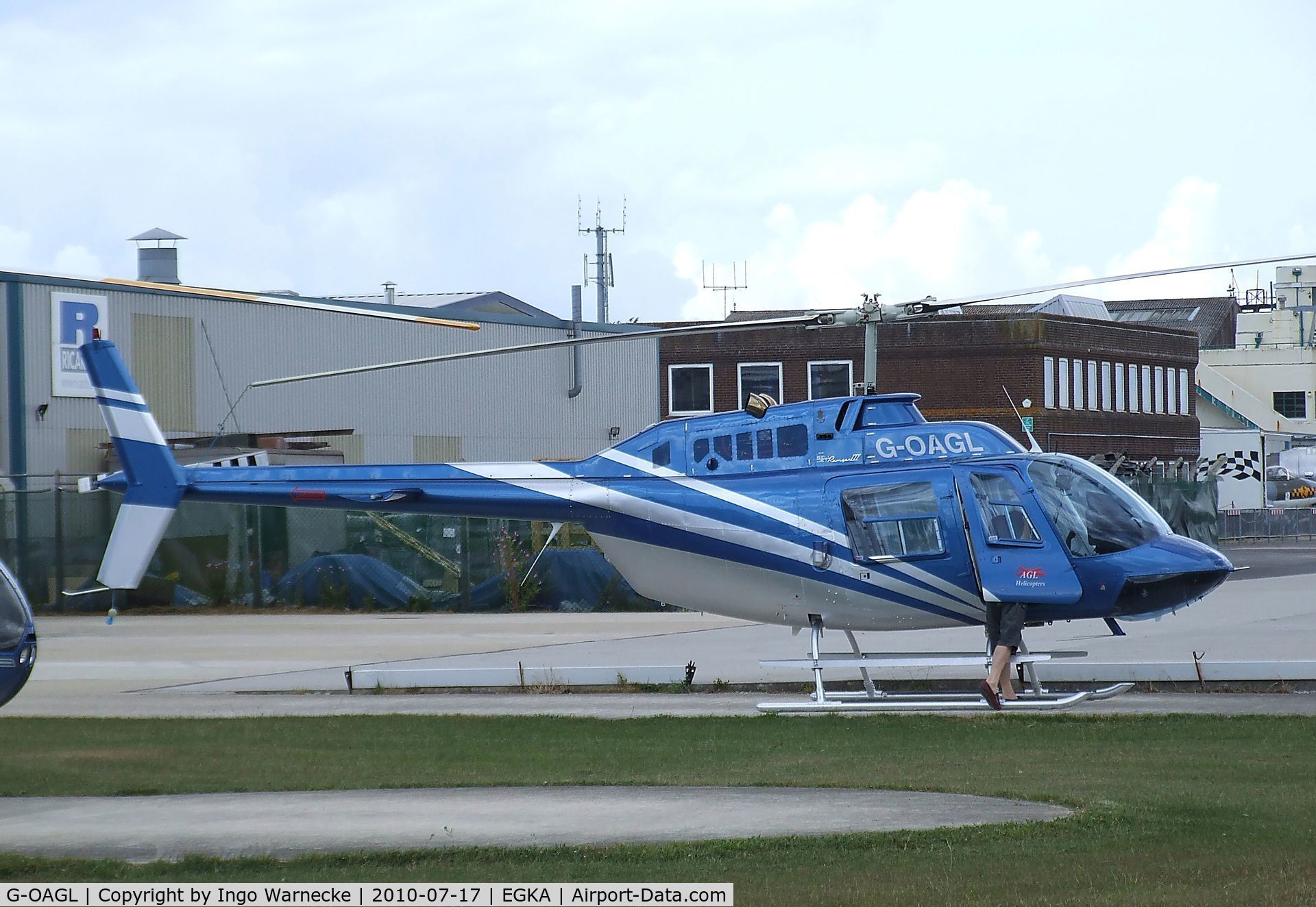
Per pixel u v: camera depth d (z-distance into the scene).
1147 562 26.77
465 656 39.66
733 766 21.59
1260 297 198.62
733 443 29.48
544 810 18.27
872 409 28.98
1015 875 14.17
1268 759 21.12
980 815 17.11
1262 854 14.70
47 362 63.78
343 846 16.41
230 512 58.53
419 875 15.23
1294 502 111.56
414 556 57.00
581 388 87.94
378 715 28.94
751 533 28.80
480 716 28.36
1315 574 63.84
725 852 15.58
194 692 33.78
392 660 39.38
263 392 71.94
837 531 28.22
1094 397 108.56
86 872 15.71
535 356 85.56
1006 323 101.81
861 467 28.48
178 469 30.61
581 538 58.91
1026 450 28.27
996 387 102.19
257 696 32.94
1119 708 27.53
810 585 28.62
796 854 15.45
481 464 30.52
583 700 31.12
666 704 30.17
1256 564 71.38
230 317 70.75
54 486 63.25
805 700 29.42
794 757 22.41
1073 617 27.42
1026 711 27.23
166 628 50.88
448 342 80.56
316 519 58.59
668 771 21.25
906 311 28.56
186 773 21.80
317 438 72.69
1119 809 16.78
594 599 54.88
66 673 37.72
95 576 59.41
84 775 21.70
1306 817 16.47
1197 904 12.91
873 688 28.73
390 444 77.44
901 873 14.45
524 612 54.81
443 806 18.70
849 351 104.88
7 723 28.14
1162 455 117.06
